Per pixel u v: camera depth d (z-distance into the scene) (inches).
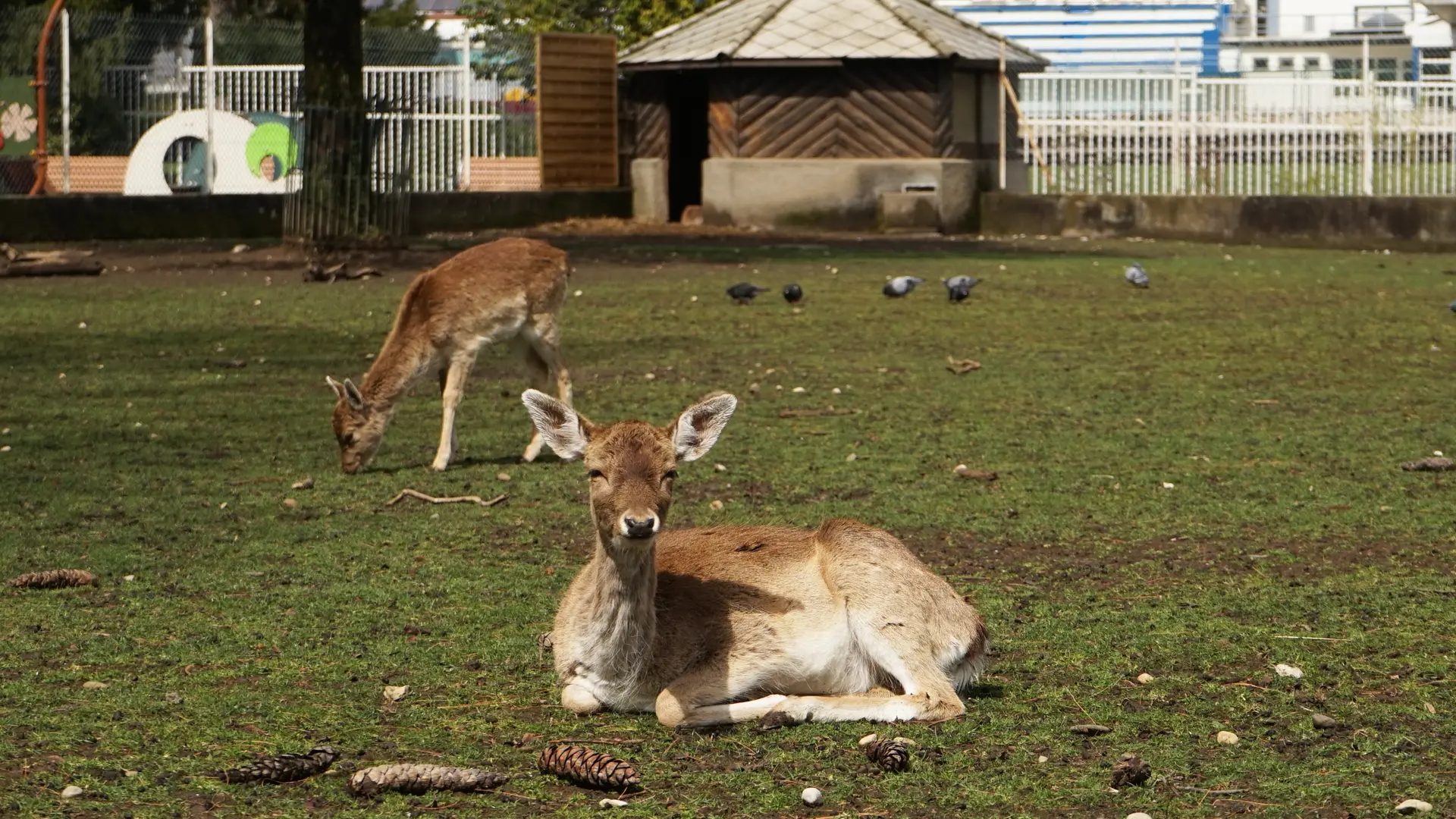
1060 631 251.9
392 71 1181.7
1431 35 1818.4
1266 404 475.2
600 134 1253.1
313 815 177.6
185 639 247.4
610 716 211.9
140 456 399.9
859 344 605.6
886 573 213.0
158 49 1120.2
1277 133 1163.3
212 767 191.9
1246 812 178.5
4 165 1066.7
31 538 315.6
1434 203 1043.3
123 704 215.5
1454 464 381.4
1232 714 212.1
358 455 382.6
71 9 1348.4
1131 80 1205.7
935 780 187.9
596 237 1108.5
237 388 503.2
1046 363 557.6
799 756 195.9
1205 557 301.3
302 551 307.7
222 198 1081.4
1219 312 705.6
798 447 410.9
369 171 928.9
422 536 320.2
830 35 1173.1
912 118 1165.7
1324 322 668.1
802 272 872.9
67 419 448.5
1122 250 1046.4
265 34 1144.2
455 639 247.8
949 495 355.6
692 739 202.4
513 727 207.5
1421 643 243.4
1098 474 377.7
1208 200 1117.7
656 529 193.3
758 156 1197.7
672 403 473.4
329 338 612.4
